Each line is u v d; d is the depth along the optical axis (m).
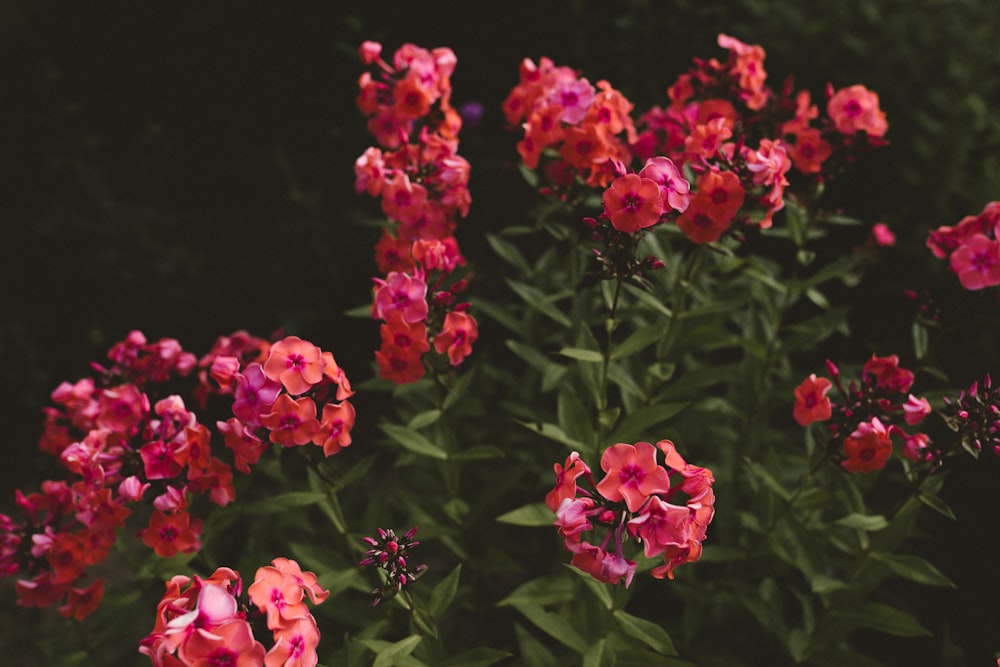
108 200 1.60
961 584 1.04
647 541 0.66
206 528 0.81
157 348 0.85
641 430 0.82
